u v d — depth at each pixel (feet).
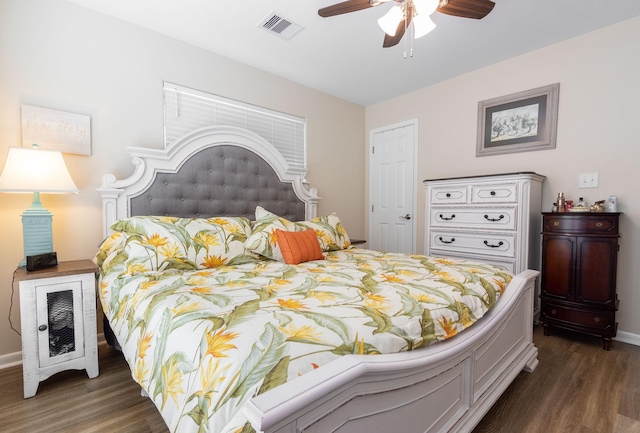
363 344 2.79
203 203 8.27
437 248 9.88
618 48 7.59
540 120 8.87
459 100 10.57
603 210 7.57
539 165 8.96
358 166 13.29
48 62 6.40
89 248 6.93
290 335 2.72
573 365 6.30
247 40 8.21
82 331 5.53
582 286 7.33
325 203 12.04
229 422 2.01
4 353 6.15
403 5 5.78
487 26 7.64
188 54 8.36
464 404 4.00
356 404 2.46
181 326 3.18
